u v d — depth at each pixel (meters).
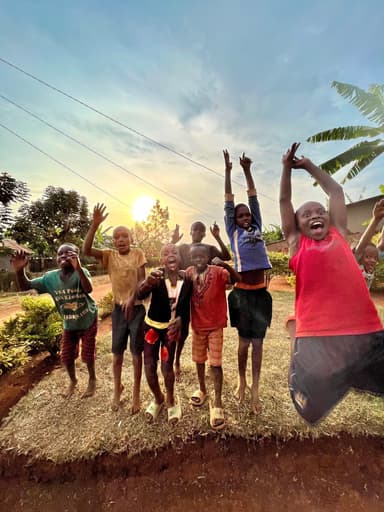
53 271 3.01
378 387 1.63
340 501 1.99
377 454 2.29
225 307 2.67
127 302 2.77
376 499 2.00
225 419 2.55
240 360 2.83
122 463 2.26
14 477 2.24
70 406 2.82
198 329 2.64
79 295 2.91
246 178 2.99
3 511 2.03
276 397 2.89
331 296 1.68
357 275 1.71
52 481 2.21
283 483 2.13
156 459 2.28
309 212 1.87
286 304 7.93
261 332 2.74
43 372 3.68
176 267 2.68
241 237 2.85
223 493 2.08
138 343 2.74
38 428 2.52
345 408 2.68
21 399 2.97
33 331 3.95
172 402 2.57
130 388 3.13
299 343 1.76
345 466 2.22
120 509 2.01
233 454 2.32
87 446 2.31
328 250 1.76
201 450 2.33
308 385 1.68
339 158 8.70
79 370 3.61
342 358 1.62
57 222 36.81
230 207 2.96
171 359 2.54
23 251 2.85
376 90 8.48
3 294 13.20
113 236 2.93
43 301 4.36
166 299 2.58
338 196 1.99
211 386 3.15
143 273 2.96
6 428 2.54
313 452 2.31
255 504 2.00
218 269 2.59
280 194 2.10
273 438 2.39
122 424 2.54
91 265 24.00
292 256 1.95
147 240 28.75
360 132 8.30
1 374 3.33
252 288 2.79
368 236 2.02
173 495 2.08
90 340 3.03
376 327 1.64
